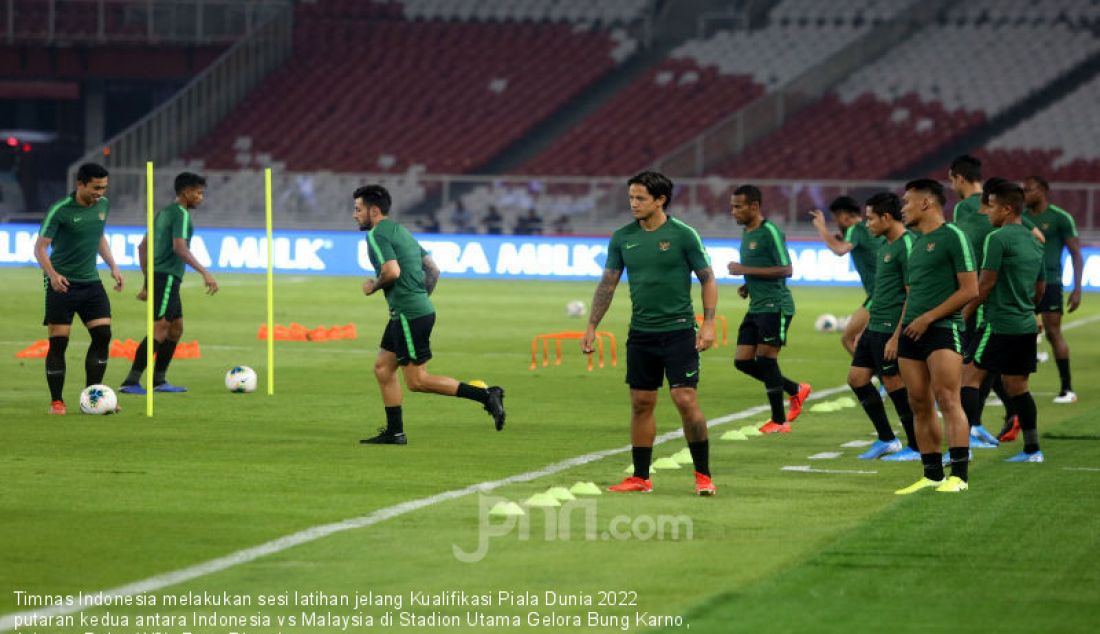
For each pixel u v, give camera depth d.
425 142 187.00
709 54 192.62
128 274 147.75
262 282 139.38
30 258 151.75
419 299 48.66
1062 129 169.75
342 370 73.19
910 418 46.91
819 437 52.28
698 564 31.55
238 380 63.44
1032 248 46.19
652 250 39.06
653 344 39.50
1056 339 62.50
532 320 104.56
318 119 190.25
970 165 51.19
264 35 195.00
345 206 163.25
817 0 196.75
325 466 44.44
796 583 29.77
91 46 187.62
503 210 159.12
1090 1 188.00
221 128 189.12
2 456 45.84
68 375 69.62
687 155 172.25
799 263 144.00
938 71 182.75
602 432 52.72
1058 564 31.62
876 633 26.23
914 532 34.88
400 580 30.08
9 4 184.88
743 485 41.69
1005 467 45.25
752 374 54.06
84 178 55.91
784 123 178.62
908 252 45.56
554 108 190.50
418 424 54.47
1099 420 56.97
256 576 30.38
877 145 173.50
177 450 47.41
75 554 32.28
